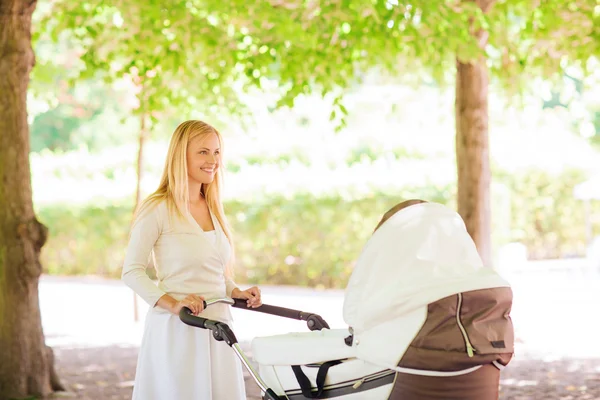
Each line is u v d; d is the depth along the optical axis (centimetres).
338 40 848
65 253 1856
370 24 809
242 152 2083
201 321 431
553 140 2059
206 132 471
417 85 1216
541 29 943
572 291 1570
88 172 2103
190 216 467
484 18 826
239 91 1307
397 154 2047
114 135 2627
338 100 876
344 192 1623
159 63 887
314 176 1747
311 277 1631
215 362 467
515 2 921
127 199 1839
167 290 465
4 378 721
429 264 383
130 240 466
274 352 423
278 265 1650
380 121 2225
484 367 381
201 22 877
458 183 954
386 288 383
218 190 489
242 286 1641
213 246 471
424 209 400
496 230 1545
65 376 872
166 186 475
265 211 1650
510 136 2080
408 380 379
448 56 971
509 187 1822
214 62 911
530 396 768
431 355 369
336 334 431
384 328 384
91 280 1789
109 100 2269
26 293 729
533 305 1414
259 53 878
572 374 866
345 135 2200
